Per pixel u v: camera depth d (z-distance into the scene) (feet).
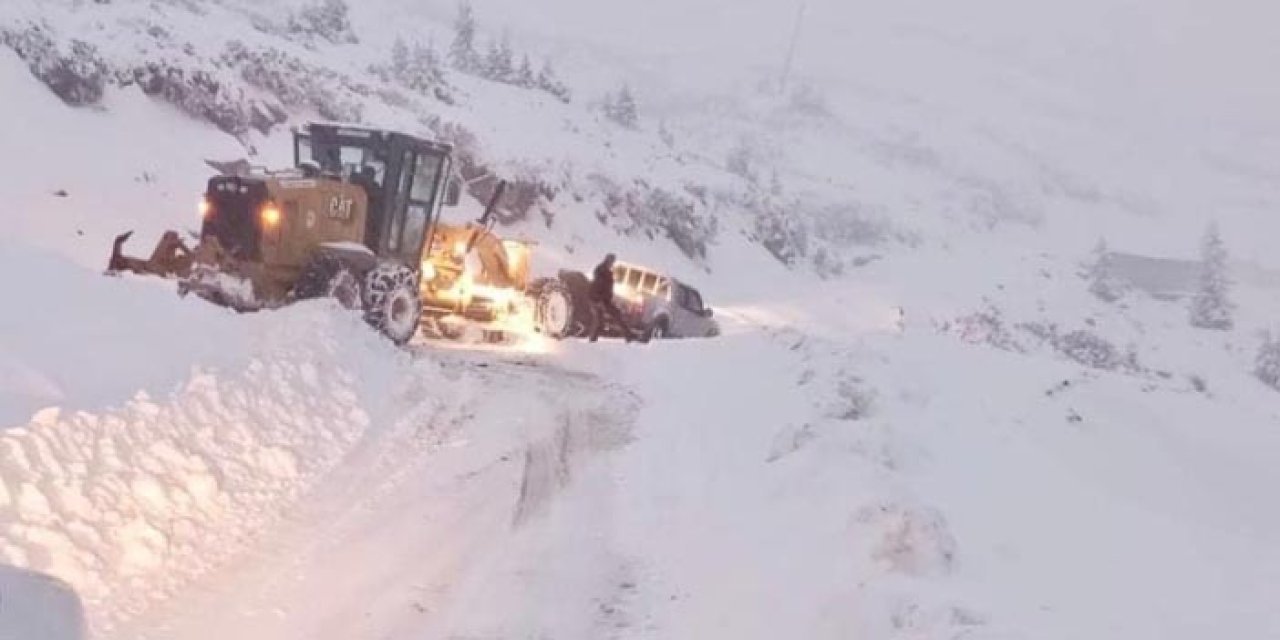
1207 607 19.22
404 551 20.52
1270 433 35.73
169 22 98.48
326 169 49.83
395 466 26.40
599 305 62.44
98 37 83.61
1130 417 35.17
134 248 61.21
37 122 70.69
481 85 174.29
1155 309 291.99
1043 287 268.82
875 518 21.20
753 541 22.17
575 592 19.29
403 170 49.60
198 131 84.79
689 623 18.33
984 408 34.53
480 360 45.47
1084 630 17.21
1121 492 27.99
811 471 25.96
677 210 148.05
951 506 24.35
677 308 74.84
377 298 44.06
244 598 17.44
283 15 174.09
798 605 18.72
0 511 17.74
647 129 242.17
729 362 44.34
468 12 207.62
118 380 25.54
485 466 27.04
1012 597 18.84
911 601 17.67
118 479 20.59
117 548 18.22
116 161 72.33
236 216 43.60
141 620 16.11
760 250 173.99
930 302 213.66
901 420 31.78
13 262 31.83
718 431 32.30
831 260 203.41
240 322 35.50
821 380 35.55
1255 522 27.40
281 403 28.78
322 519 21.86
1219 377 200.44
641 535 22.82
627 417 35.12
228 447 24.59
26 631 13.58
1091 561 21.72
